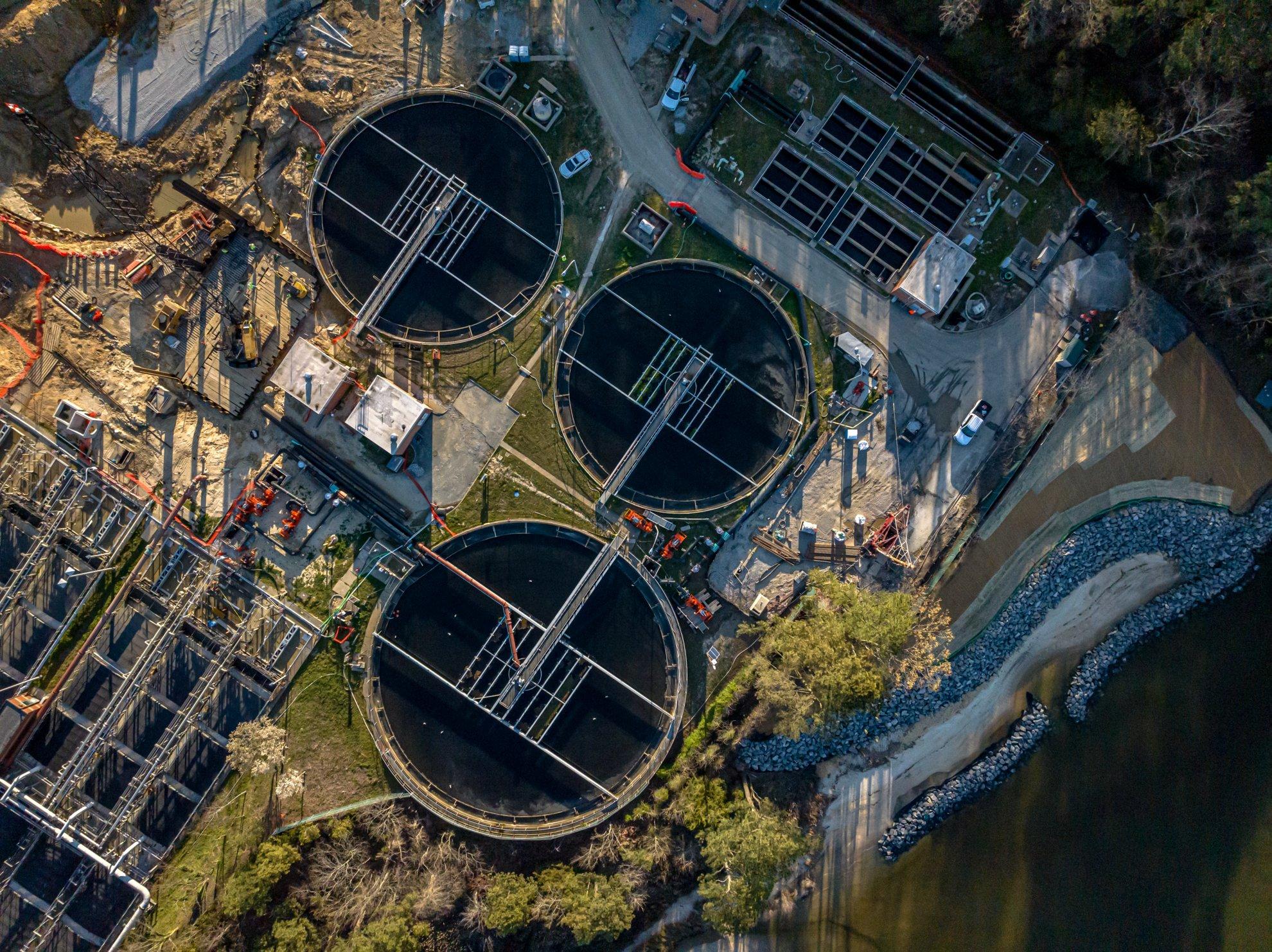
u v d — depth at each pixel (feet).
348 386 171.73
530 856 172.96
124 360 174.50
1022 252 173.27
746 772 180.96
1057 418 175.63
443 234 172.45
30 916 165.07
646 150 175.01
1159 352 176.45
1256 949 184.24
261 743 161.79
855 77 173.47
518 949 174.91
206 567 169.99
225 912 157.69
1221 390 180.24
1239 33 145.79
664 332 173.99
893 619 154.92
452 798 172.35
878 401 174.81
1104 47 160.76
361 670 172.35
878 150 173.68
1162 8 150.82
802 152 174.60
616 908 163.53
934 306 167.53
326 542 173.58
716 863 162.20
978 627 182.39
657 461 174.70
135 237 174.70
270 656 171.42
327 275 174.70
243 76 175.32
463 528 174.70
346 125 173.99
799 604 173.78
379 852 170.40
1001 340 174.91
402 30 173.99
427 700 173.37
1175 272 169.07
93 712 169.68
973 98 172.76
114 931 165.07
